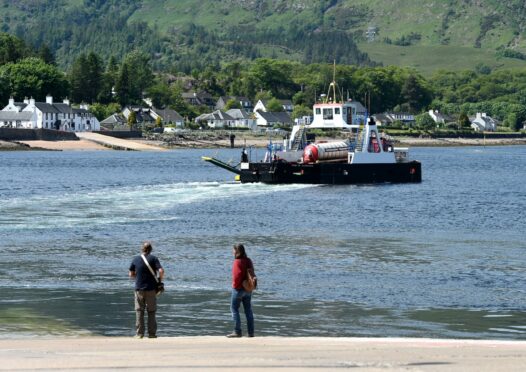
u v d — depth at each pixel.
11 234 94.19
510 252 85.75
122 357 37.94
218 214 116.19
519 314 57.47
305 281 68.44
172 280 68.31
